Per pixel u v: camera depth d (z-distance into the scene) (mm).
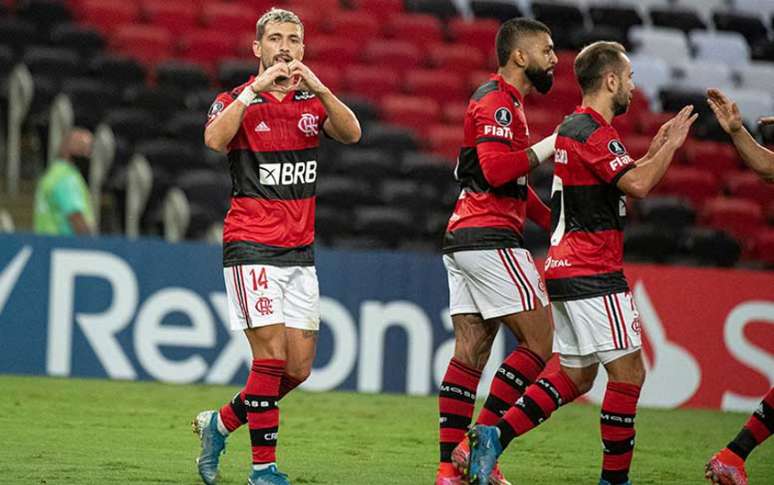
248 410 20719
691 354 38938
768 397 21469
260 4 61375
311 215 21297
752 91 62969
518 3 66625
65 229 40562
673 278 39031
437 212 50625
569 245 20844
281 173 20844
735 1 71562
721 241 50656
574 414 35281
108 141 47969
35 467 22344
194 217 45219
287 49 20891
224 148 20312
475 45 62812
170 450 25156
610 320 20578
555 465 25750
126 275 36906
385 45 59719
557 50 63250
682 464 26844
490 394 21891
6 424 27719
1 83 53344
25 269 36469
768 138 59188
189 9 59125
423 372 38281
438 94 58406
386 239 48375
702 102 60938
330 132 21266
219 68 54812
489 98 21531
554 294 21031
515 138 21797
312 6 62156
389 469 24016
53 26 56469
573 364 21203
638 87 62625
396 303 38188
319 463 24453
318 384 37688
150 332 36906
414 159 52312
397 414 33000
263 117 20766
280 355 20766
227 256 21016
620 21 66125
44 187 40719
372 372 38000
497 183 21000
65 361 36562
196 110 52625
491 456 20203
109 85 53125
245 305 20719
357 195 50000
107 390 34375
